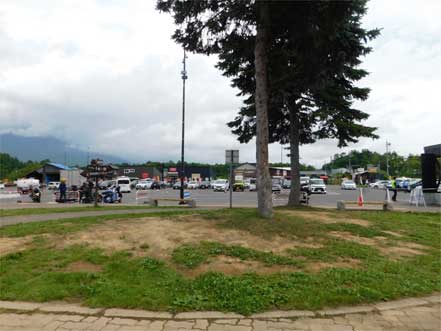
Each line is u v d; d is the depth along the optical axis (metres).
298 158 16.14
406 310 4.82
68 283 5.44
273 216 10.01
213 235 8.02
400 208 19.52
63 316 4.46
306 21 9.38
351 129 15.32
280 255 6.92
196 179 82.25
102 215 12.80
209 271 5.96
